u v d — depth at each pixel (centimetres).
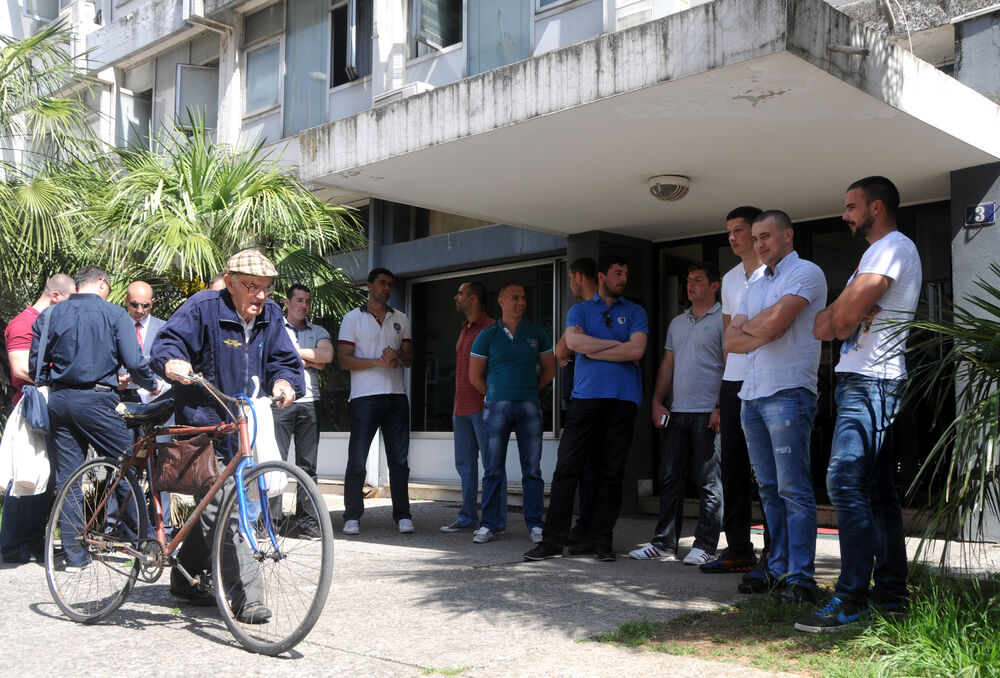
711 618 410
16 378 597
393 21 948
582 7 757
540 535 664
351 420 721
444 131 597
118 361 566
